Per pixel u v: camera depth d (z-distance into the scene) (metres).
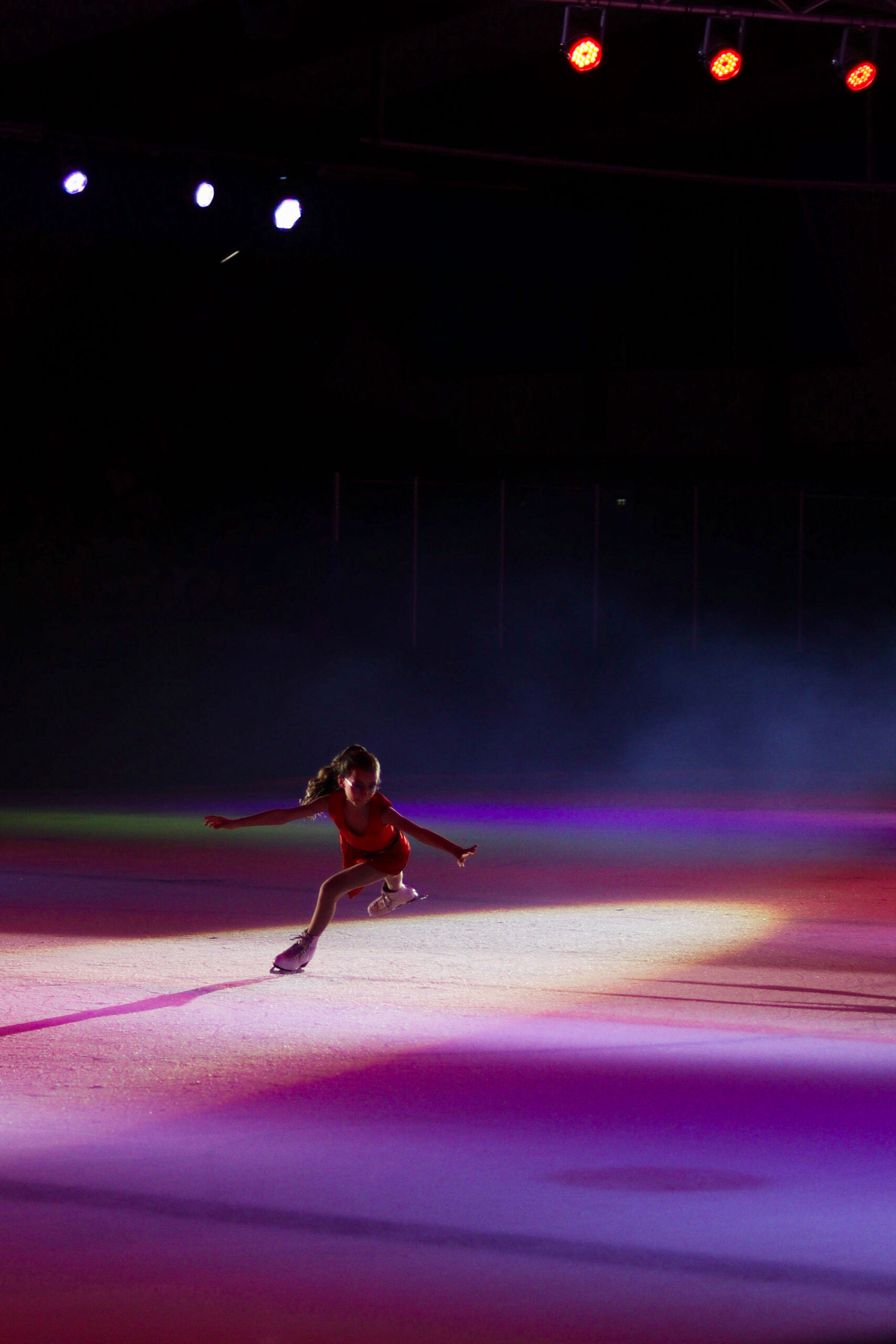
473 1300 5.68
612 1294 5.75
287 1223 6.54
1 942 14.61
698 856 22.72
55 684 36.75
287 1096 8.81
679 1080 9.30
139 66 35.94
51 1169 7.32
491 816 27.83
